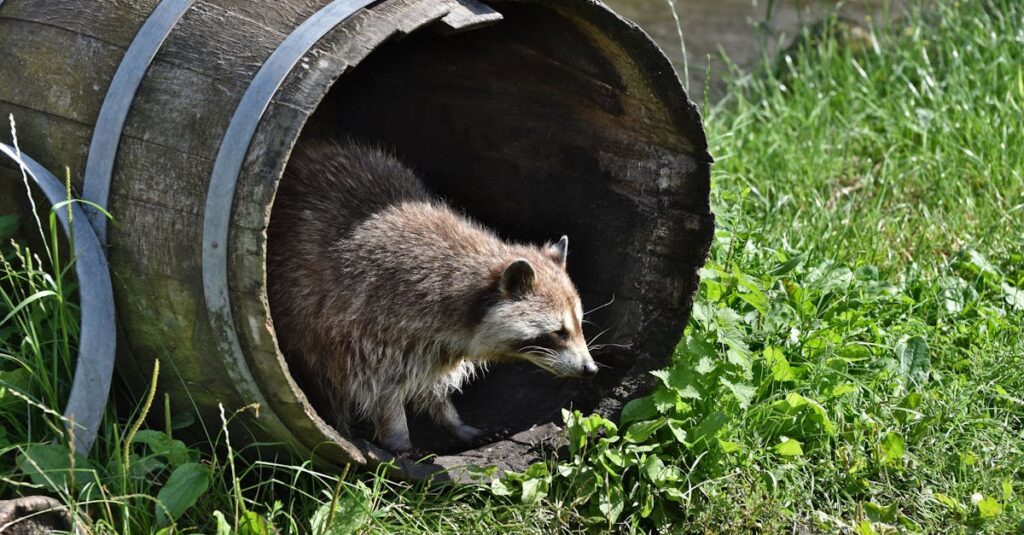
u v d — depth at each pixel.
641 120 4.77
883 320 5.62
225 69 3.82
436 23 4.07
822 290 5.63
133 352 4.05
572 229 5.29
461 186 5.59
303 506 4.14
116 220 3.87
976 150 7.25
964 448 4.80
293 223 4.73
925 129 7.53
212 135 3.75
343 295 4.62
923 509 4.50
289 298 4.68
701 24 9.77
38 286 4.18
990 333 5.49
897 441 4.62
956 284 5.81
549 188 5.30
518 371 5.39
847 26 9.05
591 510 4.39
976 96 7.69
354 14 3.90
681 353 4.87
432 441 5.07
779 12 9.91
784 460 4.68
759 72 8.61
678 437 4.50
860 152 7.68
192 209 3.75
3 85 4.09
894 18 9.48
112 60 3.92
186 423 4.14
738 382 4.79
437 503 4.30
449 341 4.80
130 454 3.99
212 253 3.73
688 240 4.84
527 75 4.98
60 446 3.82
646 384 4.80
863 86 8.07
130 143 3.84
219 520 3.78
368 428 5.13
